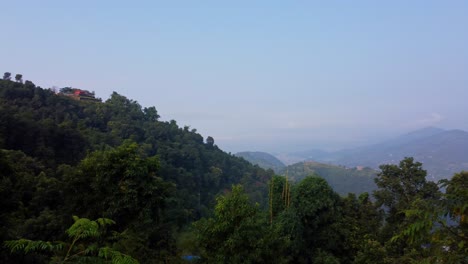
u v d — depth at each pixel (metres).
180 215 20.75
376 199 20.45
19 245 3.86
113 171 14.05
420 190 19.30
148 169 15.05
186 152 75.62
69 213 14.37
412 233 3.65
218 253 12.22
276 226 15.36
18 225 13.97
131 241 12.08
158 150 67.75
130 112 86.81
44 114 57.59
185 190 55.44
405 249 14.88
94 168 14.55
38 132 41.09
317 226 21.58
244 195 13.40
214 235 12.70
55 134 43.16
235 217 12.64
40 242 3.97
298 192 22.52
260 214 14.45
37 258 10.72
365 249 17.11
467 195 3.46
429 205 3.65
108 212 13.41
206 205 61.56
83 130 57.16
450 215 3.51
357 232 20.23
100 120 72.38
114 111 82.25
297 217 20.45
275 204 23.08
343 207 22.88
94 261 3.93
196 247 14.65
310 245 21.53
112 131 68.00
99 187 14.04
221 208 12.76
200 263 12.99
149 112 97.50
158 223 15.26
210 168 79.62
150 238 14.32
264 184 85.38
